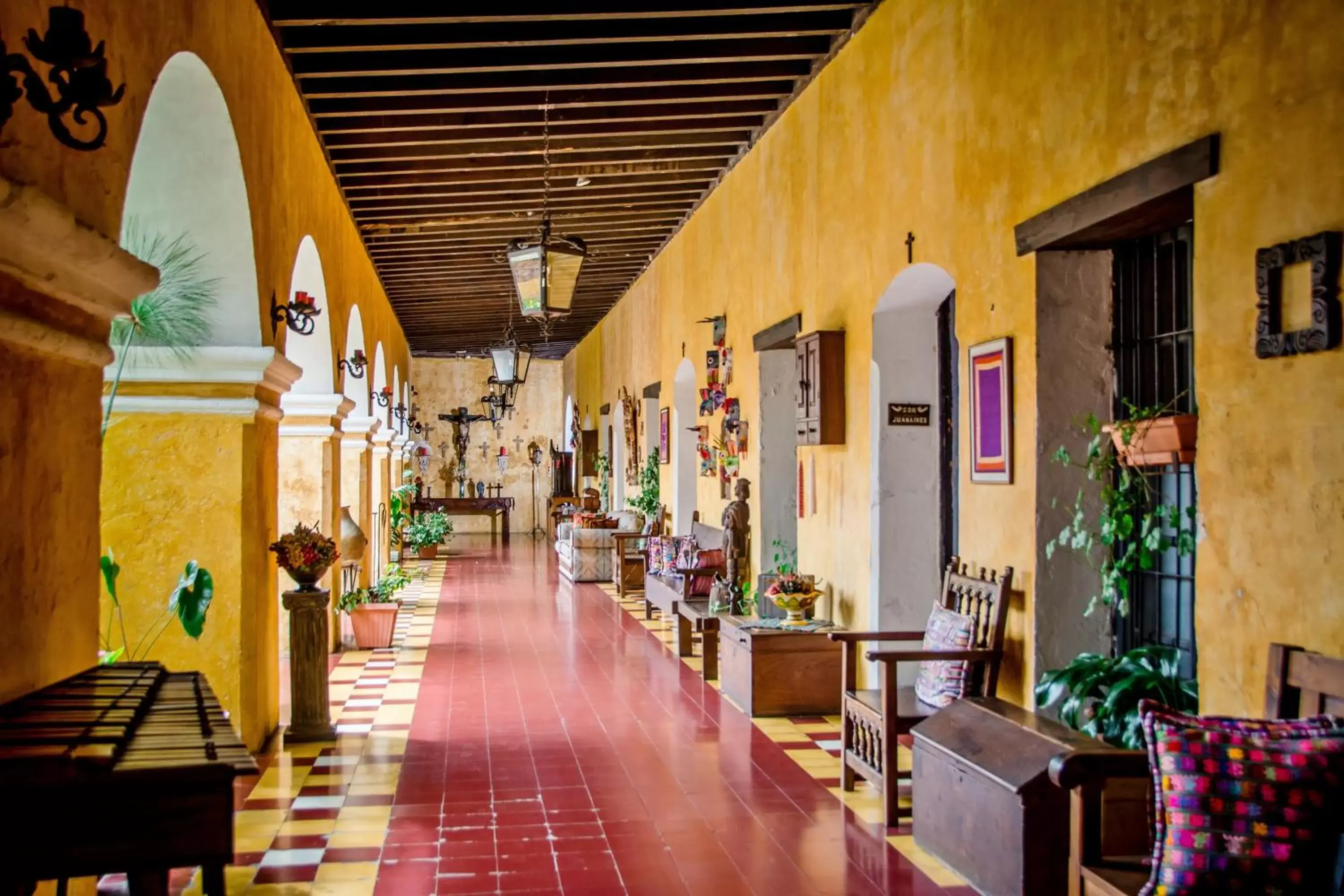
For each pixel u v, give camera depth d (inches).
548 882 175.9
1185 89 152.1
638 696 325.4
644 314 629.9
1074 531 192.9
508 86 319.3
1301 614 130.0
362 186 416.5
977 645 207.9
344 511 417.7
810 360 312.7
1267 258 133.8
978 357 217.5
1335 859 112.9
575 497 977.5
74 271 127.7
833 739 270.8
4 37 108.8
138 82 153.9
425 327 884.0
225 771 99.0
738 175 413.1
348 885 174.4
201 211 228.2
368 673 363.3
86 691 129.0
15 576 121.4
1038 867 153.4
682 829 202.4
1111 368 195.0
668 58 305.6
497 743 268.2
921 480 283.4
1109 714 155.3
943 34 234.5
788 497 379.6
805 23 291.1
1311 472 128.3
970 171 222.1
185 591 201.0
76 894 131.7
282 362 247.1
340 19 260.7
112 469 237.3
